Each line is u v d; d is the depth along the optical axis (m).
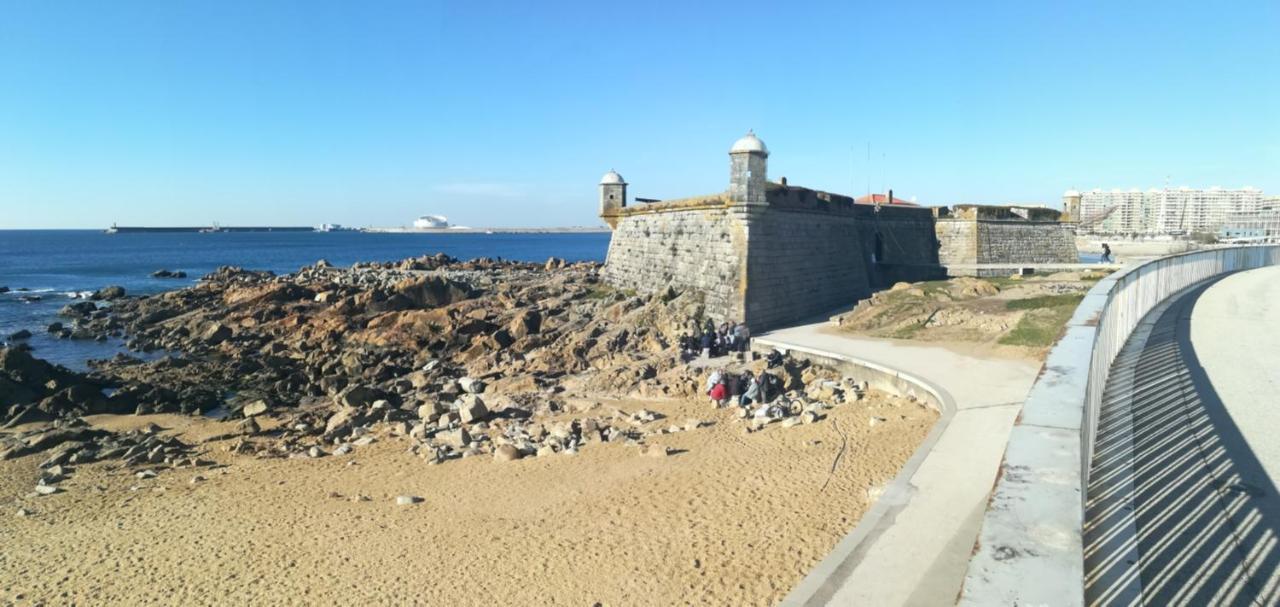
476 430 24.72
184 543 16.28
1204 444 9.07
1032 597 3.21
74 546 16.30
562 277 55.88
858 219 44.91
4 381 29.25
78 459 22.81
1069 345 7.87
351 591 13.64
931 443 14.86
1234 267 33.03
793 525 14.17
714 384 26.28
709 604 11.80
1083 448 5.22
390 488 19.42
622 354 33.22
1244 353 13.87
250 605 13.38
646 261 43.62
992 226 51.22
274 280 61.53
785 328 34.12
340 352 38.44
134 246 199.00
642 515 15.81
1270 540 6.84
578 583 13.08
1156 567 6.50
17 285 81.69
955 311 30.58
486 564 14.28
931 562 9.77
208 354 40.53
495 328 40.25
